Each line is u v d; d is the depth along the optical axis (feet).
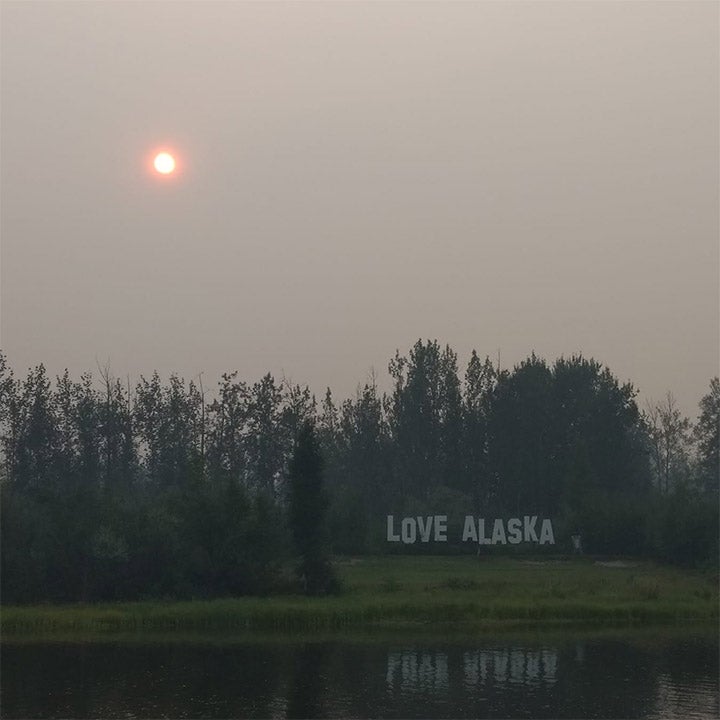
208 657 172.04
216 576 235.20
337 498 353.92
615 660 171.01
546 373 449.48
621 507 342.64
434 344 453.17
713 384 536.83
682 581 269.85
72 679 153.99
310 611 205.67
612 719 132.46
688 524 306.35
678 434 567.18
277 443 396.37
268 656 173.06
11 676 156.35
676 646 184.65
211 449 399.03
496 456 434.71
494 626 205.46
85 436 387.34
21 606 220.23
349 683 152.87
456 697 143.74
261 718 132.05
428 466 441.27
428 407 445.78
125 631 198.90
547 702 141.28
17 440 376.27
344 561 317.63
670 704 140.26
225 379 403.95
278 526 242.58
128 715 132.98
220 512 236.22
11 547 228.84
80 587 229.66
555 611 214.48
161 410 400.06
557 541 349.61
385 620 208.23
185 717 132.36
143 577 233.35
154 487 373.61
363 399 454.81
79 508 237.25
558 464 426.92
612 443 431.84
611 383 442.91
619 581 261.65
